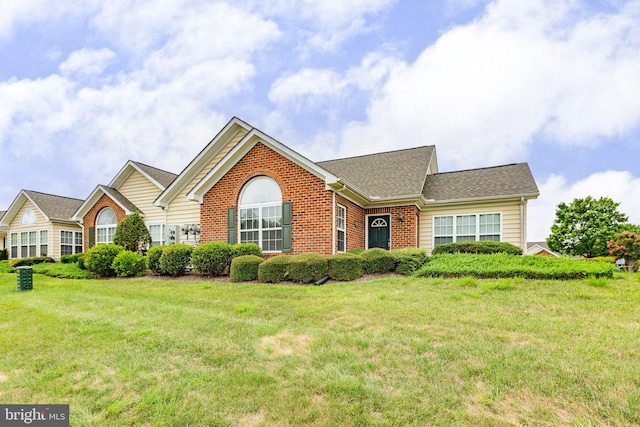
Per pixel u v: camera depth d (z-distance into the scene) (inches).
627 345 160.6
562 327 187.5
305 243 449.4
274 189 479.8
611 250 578.2
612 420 106.1
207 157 610.9
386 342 170.6
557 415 109.3
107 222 700.7
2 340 185.2
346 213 496.4
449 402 117.0
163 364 151.6
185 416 112.3
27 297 320.2
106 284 403.2
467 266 359.6
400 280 343.3
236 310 242.4
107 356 161.0
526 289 280.4
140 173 705.6
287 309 243.1
